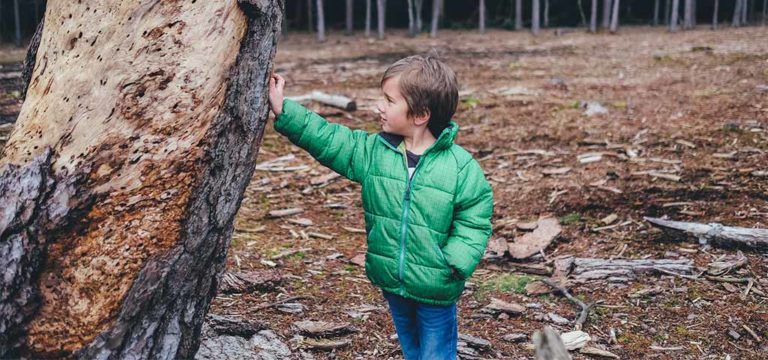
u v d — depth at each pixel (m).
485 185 2.85
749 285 4.41
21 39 16.16
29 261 2.34
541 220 5.46
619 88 10.14
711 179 6.17
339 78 11.48
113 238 2.37
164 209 2.40
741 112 8.23
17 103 8.72
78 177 2.40
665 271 4.62
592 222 5.50
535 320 4.11
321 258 4.89
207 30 2.47
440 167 2.80
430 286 2.81
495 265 4.87
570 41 16.36
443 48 15.52
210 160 2.46
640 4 21.33
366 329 3.89
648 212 5.61
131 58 2.46
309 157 7.24
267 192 6.28
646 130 7.72
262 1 2.53
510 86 10.57
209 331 3.57
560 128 8.03
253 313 3.99
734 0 20.42
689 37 16.16
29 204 2.36
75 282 2.35
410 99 2.77
